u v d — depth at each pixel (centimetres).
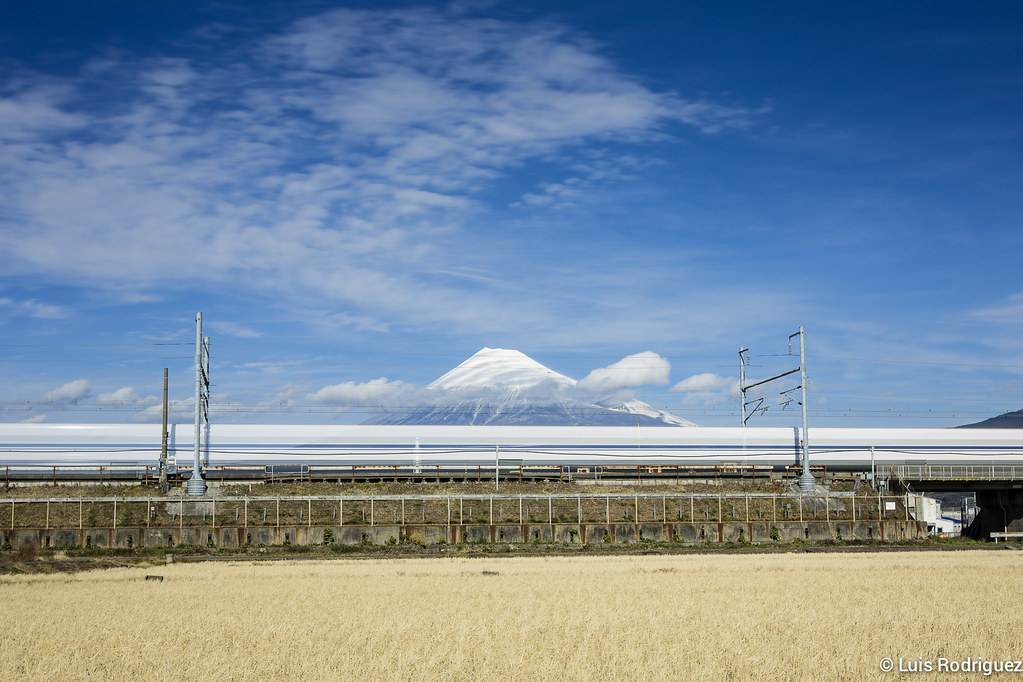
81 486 8131
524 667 2591
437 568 5406
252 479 8519
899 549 7144
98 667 2636
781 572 5122
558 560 6031
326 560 6078
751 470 9431
